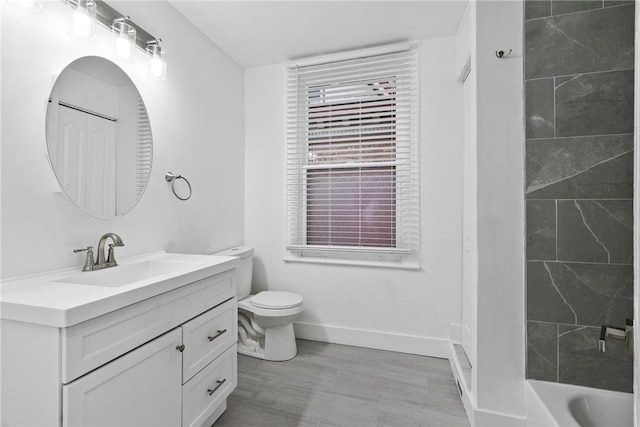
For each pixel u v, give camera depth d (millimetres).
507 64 1529
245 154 2807
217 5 1952
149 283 1113
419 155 2363
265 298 2293
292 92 2645
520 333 1531
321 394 1848
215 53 2400
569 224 1479
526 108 1514
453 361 2078
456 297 2295
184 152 2051
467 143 2145
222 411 1646
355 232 2555
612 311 1442
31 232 1196
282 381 1985
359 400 1793
